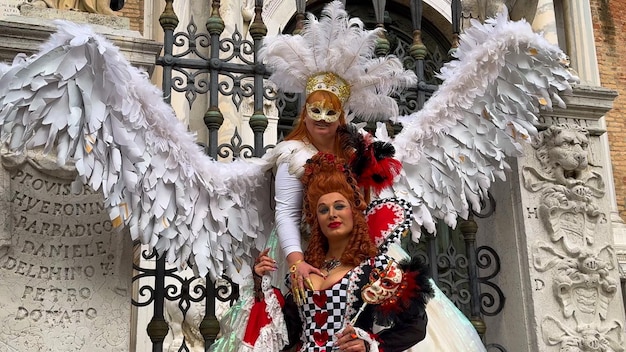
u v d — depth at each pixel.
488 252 4.99
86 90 3.32
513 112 4.38
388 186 3.87
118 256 3.83
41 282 3.69
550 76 4.35
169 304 6.85
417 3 5.07
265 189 3.95
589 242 4.71
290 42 3.71
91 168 3.37
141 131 3.54
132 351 6.50
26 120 3.30
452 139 4.29
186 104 8.01
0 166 3.69
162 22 4.61
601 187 4.86
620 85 11.97
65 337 3.65
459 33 5.08
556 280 4.61
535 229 4.68
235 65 4.64
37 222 3.74
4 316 3.58
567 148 4.74
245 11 9.08
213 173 3.78
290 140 3.69
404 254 3.69
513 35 4.20
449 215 4.28
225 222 3.84
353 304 3.09
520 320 4.61
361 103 3.88
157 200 3.62
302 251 3.45
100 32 4.14
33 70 3.25
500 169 4.42
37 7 4.20
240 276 3.90
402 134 4.22
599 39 12.09
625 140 11.72
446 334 3.55
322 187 3.26
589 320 4.60
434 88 4.89
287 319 3.24
